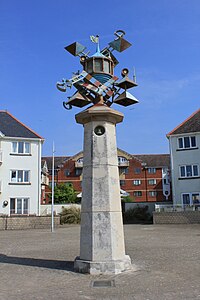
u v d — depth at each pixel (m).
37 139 33.94
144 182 62.44
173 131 32.94
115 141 8.77
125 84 9.15
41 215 29.81
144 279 7.14
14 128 34.25
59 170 62.78
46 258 10.40
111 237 7.96
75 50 9.07
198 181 31.00
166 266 8.52
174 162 32.16
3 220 27.41
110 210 8.12
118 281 7.02
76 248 12.83
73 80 8.65
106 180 8.28
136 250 11.67
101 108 8.57
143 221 33.41
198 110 34.50
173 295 5.93
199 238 15.72
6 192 32.25
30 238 18.20
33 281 7.28
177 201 31.41
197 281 6.91
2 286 6.91
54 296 6.08
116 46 9.24
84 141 8.73
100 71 9.03
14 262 9.75
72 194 45.97
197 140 31.69
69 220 30.55
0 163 32.44
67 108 9.20
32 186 33.12
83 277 7.47
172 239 15.51
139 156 67.06
